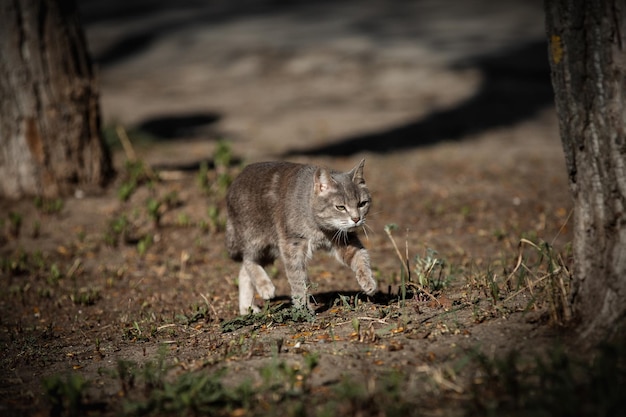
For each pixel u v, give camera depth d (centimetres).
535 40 3325
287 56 3344
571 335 677
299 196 920
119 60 3525
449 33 3584
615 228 654
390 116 2530
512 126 2359
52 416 646
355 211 902
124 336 911
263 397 629
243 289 1002
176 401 613
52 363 822
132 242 1396
